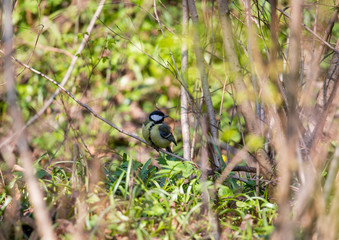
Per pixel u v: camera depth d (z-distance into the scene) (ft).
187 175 27.07
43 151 41.93
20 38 53.78
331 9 26.91
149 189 27.32
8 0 16.98
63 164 37.81
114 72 56.08
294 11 17.44
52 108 49.32
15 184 27.37
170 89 56.70
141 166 33.01
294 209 23.00
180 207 25.77
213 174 28.19
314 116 25.58
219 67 31.07
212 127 28.14
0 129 44.24
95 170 25.34
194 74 28.99
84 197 24.06
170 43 24.95
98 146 30.50
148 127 39.52
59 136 40.81
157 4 51.26
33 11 57.52
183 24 29.96
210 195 25.52
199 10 33.60
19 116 15.62
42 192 27.04
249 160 30.27
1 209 24.40
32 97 52.80
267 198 27.12
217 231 22.74
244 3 23.75
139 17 50.62
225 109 50.26
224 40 23.26
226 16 23.13
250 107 23.40
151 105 55.88
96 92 52.06
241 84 23.21
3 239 22.13
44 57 55.47
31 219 23.06
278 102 22.84
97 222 21.11
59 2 61.26
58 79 53.83
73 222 23.38
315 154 23.03
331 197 21.89
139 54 53.57
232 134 22.48
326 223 18.79
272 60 21.22
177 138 52.08
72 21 59.93
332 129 25.26
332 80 25.64
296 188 24.12
